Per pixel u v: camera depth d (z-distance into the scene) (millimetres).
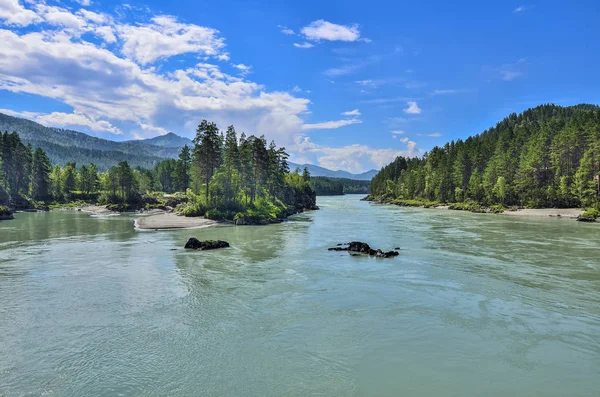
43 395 11484
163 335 16031
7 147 113000
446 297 21516
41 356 14023
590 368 13406
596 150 91125
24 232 50938
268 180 100500
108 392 11688
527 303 20422
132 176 121062
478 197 123250
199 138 79812
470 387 12164
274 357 14133
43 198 123875
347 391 11852
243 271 27797
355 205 155750
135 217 81000
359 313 18891
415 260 32031
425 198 157250
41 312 18703
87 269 28078
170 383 12234
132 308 19422
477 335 16234
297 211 107375
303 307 19750
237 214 68625
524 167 108562
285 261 31594
